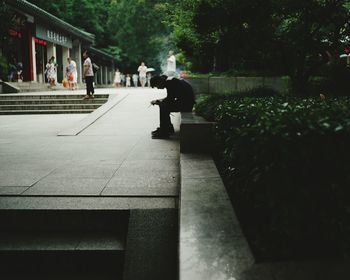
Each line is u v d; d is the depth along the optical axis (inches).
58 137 343.9
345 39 344.8
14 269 141.9
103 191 181.0
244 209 145.0
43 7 1401.3
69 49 1362.0
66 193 178.2
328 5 313.6
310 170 105.3
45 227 157.2
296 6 307.0
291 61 355.6
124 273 130.2
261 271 99.8
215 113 229.0
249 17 319.9
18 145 305.4
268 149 106.5
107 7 1844.2
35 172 217.2
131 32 1680.6
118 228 156.9
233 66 587.2
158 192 179.3
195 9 333.1
